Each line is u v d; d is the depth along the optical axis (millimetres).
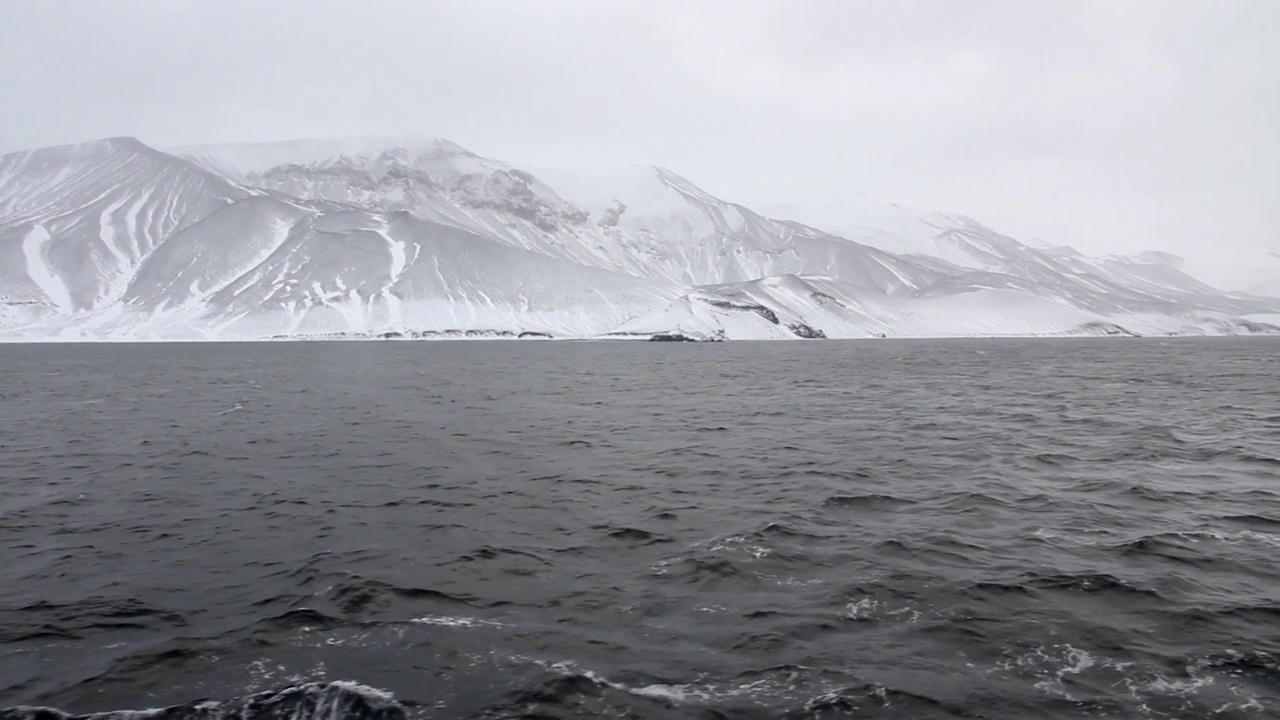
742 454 41875
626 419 58281
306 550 24547
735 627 18156
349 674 16031
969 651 16828
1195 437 46188
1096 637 17422
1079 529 25922
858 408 64625
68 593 20891
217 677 15984
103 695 15312
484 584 21234
